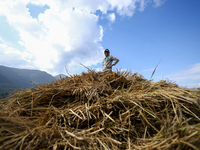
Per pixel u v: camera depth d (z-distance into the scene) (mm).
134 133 1721
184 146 1167
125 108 1884
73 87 2512
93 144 1421
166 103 1992
